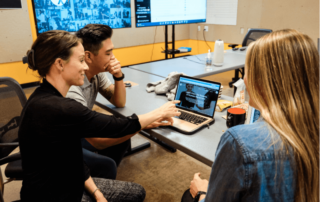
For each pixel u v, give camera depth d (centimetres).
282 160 54
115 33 507
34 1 400
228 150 57
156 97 184
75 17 443
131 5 506
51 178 98
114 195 124
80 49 100
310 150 53
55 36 94
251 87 61
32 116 92
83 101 139
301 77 55
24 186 100
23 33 404
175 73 180
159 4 455
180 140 125
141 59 568
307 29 424
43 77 101
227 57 313
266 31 368
